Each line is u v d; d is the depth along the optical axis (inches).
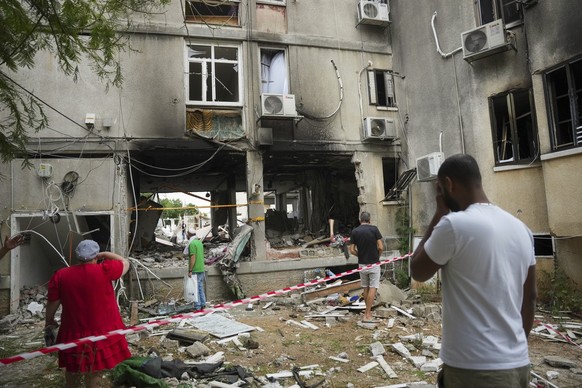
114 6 183.5
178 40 394.3
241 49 417.1
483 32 335.9
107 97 368.8
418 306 287.3
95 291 138.4
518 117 329.7
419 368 182.5
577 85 286.7
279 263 397.1
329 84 442.9
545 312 277.4
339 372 179.5
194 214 1210.0
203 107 399.2
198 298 326.3
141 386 160.6
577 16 269.7
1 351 235.0
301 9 441.7
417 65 431.5
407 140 450.0
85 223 380.2
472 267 65.9
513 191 324.8
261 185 406.6
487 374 62.6
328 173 539.8
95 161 355.3
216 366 184.1
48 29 171.8
